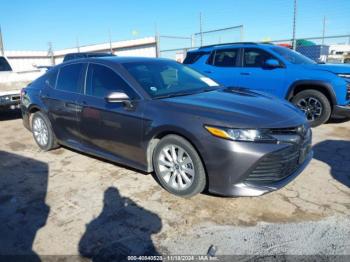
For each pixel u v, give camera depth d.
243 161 2.89
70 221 3.06
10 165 4.64
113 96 3.54
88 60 4.41
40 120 5.14
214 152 2.98
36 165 4.60
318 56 11.02
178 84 4.10
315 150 4.77
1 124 7.63
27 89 5.38
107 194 3.57
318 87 6.15
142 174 4.07
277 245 2.57
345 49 15.60
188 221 2.96
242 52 7.13
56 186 3.85
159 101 3.48
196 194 3.32
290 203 3.21
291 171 3.21
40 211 3.27
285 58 6.57
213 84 4.39
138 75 3.88
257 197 3.35
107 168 4.35
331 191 3.44
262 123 2.96
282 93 6.49
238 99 3.58
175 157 3.36
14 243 2.76
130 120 3.61
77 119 4.33
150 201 3.36
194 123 3.10
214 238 2.70
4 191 3.77
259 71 6.77
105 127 3.93
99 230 2.88
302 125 3.23
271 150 2.91
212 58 7.62
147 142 3.52
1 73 8.02
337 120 6.81
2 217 3.19
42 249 2.66
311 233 2.71
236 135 2.91
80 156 4.91
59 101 4.60
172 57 15.68
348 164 4.18
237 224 2.88
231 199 3.32
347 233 2.69
